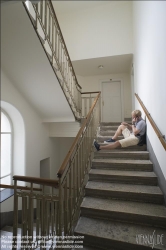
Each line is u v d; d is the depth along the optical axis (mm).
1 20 1630
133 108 4473
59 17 4504
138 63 3174
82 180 1934
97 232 1449
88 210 1687
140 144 2570
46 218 1365
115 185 1977
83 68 4762
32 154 3123
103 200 1824
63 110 3094
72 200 1613
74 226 1573
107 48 4086
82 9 4340
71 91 3082
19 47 1898
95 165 2340
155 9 1834
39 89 2588
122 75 5129
